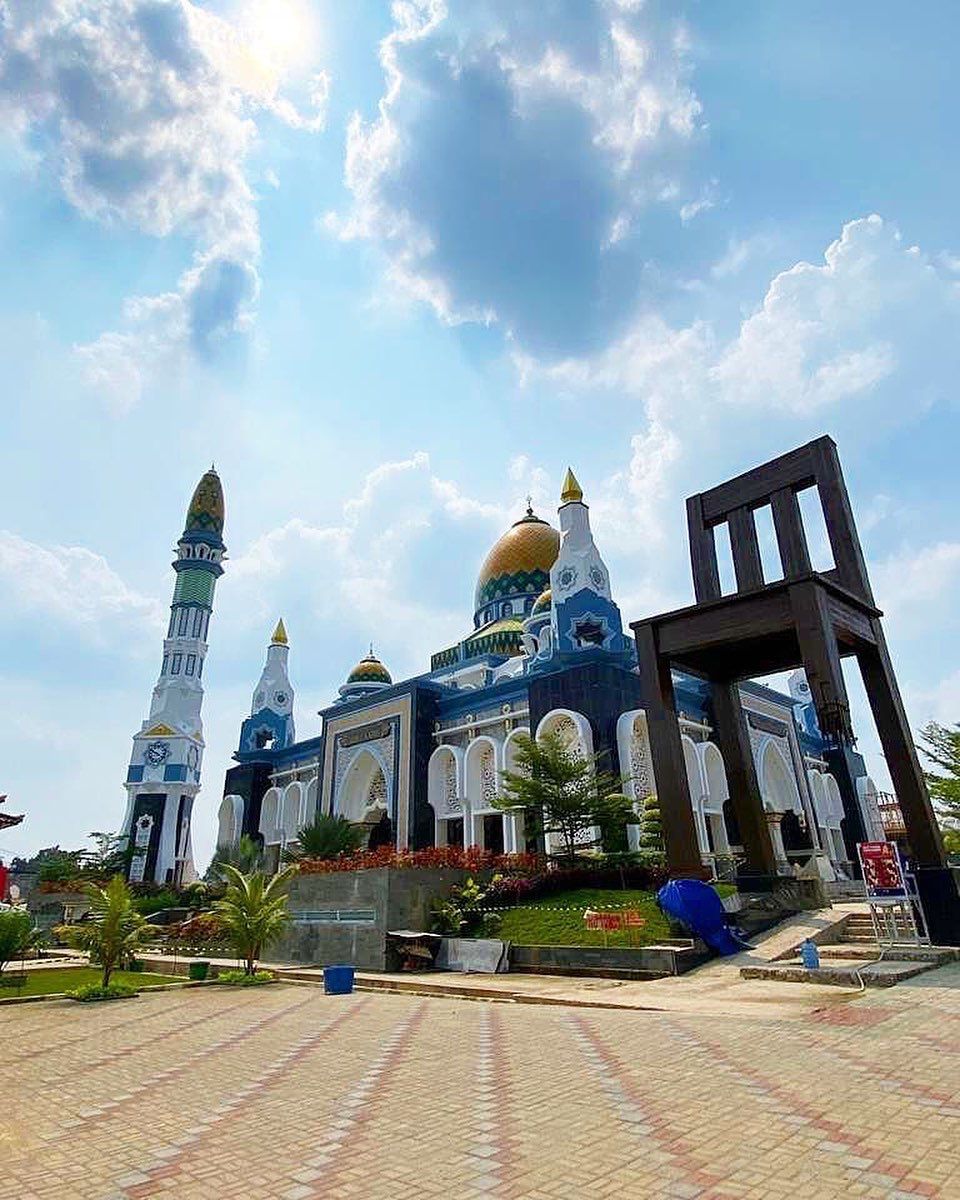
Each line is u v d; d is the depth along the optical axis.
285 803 46.28
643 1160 4.62
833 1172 4.27
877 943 14.69
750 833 18.27
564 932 18.22
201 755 62.16
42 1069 8.88
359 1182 4.57
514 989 14.26
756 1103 5.61
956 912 13.48
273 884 20.00
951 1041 7.18
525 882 21.53
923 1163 4.31
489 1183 4.42
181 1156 5.27
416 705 38.19
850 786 44.22
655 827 24.98
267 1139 5.55
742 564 17.86
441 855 22.97
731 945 15.34
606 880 21.77
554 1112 5.73
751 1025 8.71
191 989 17.66
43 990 18.47
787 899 17.81
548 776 24.03
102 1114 6.59
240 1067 8.30
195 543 68.56
